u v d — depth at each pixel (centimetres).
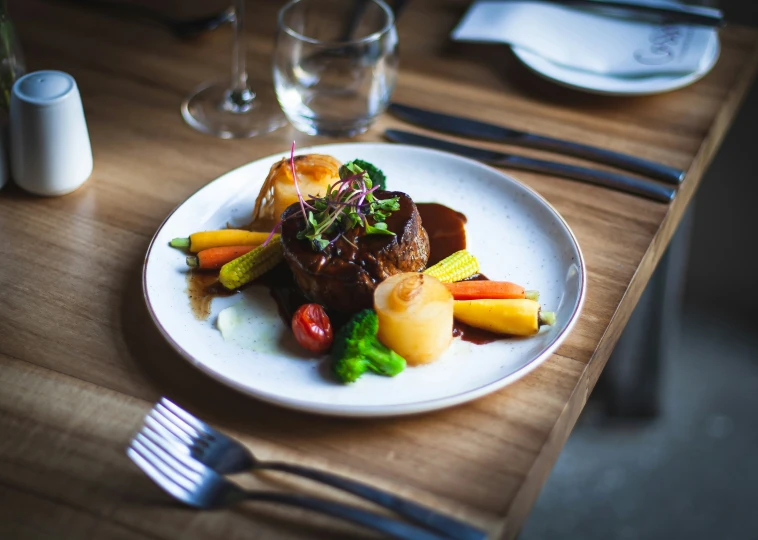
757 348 138
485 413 58
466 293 63
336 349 58
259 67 88
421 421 58
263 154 78
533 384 60
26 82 69
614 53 85
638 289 69
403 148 75
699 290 142
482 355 60
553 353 61
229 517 53
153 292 63
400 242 63
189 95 84
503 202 71
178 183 75
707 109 83
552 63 85
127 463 55
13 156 71
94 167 76
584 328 63
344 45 76
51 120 69
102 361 61
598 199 74
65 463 55
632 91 81
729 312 142
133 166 76
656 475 124
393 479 55
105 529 52
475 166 73
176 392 59
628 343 116
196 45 90
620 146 79
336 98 79
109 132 79
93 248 69
